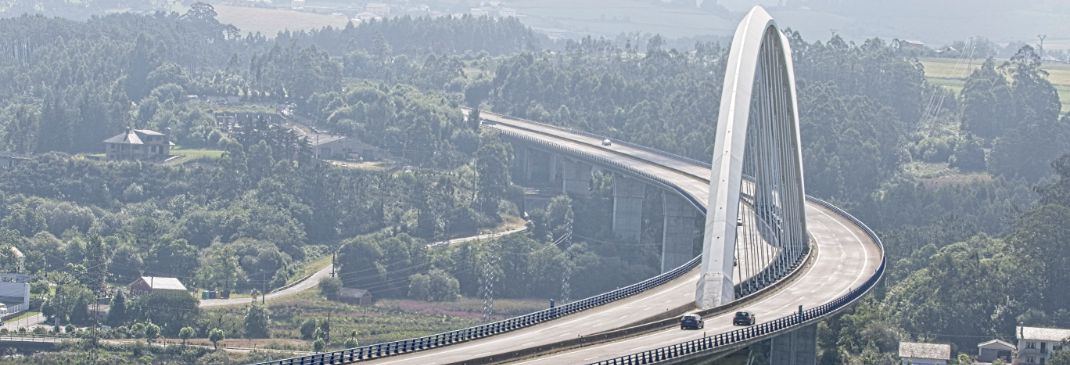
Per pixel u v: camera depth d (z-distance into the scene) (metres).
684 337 167.75
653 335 169.62
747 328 167.00
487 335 166.38
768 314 189.62
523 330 171.38
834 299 198.25
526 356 150.38
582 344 160.00
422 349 153.88
